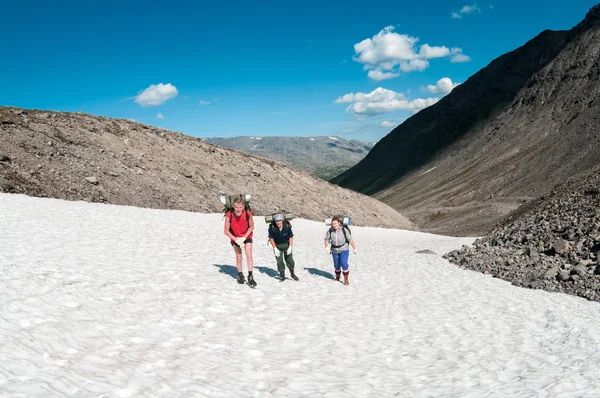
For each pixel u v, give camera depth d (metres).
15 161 31.89
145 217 26.61
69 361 5.38
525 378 6.45
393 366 6.93
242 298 10.44
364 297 12.30
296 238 30.45
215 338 7.30
